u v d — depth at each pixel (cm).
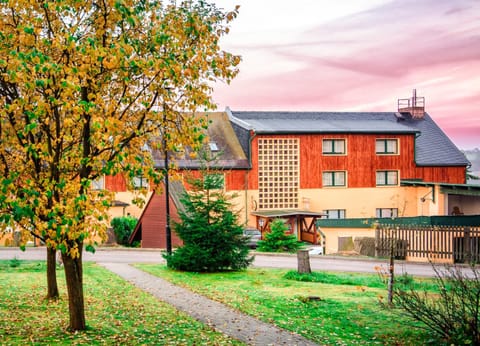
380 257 2806
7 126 1057
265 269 2444
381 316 1332
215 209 2317
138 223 3466
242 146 4584
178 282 1981
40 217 993
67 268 1143
